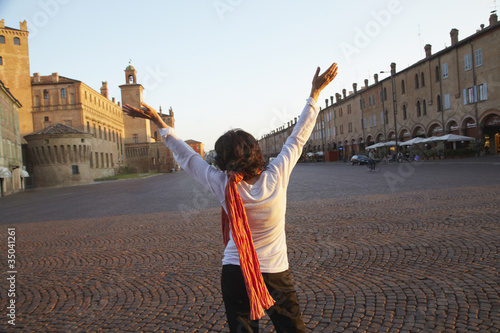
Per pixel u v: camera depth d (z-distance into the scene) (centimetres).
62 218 1317
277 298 184
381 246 580
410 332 305
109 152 7744
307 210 1043
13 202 2589
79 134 5303
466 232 625
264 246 181
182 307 396
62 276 550
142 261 607
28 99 6194
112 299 436
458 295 371
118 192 2706
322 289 417
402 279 428
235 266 180
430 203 992
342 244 612
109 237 853
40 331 358
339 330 318
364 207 1014
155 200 1780
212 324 350
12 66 6078
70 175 5259
